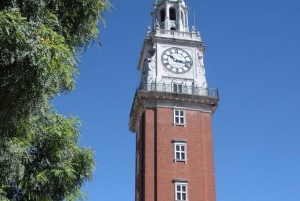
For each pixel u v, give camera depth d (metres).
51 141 26.14
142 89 70.19
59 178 25.92
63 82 18.34
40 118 22.95
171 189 63.34
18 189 26.19
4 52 15.90
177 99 69.12
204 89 70.88
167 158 65.31
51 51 16.78
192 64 73.62
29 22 16.64
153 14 81.50
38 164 25.84
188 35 76.38
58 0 18.50
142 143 67.88
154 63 72.75
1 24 15.77
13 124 17.83
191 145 66.81
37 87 16.89
